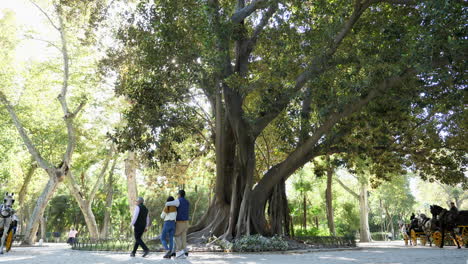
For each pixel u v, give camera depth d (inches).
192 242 662.5
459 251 555.5
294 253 542.0
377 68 539.5
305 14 607.5
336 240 708.7
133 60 760.3
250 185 690.2
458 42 450.3
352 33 674.8
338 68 612.1
